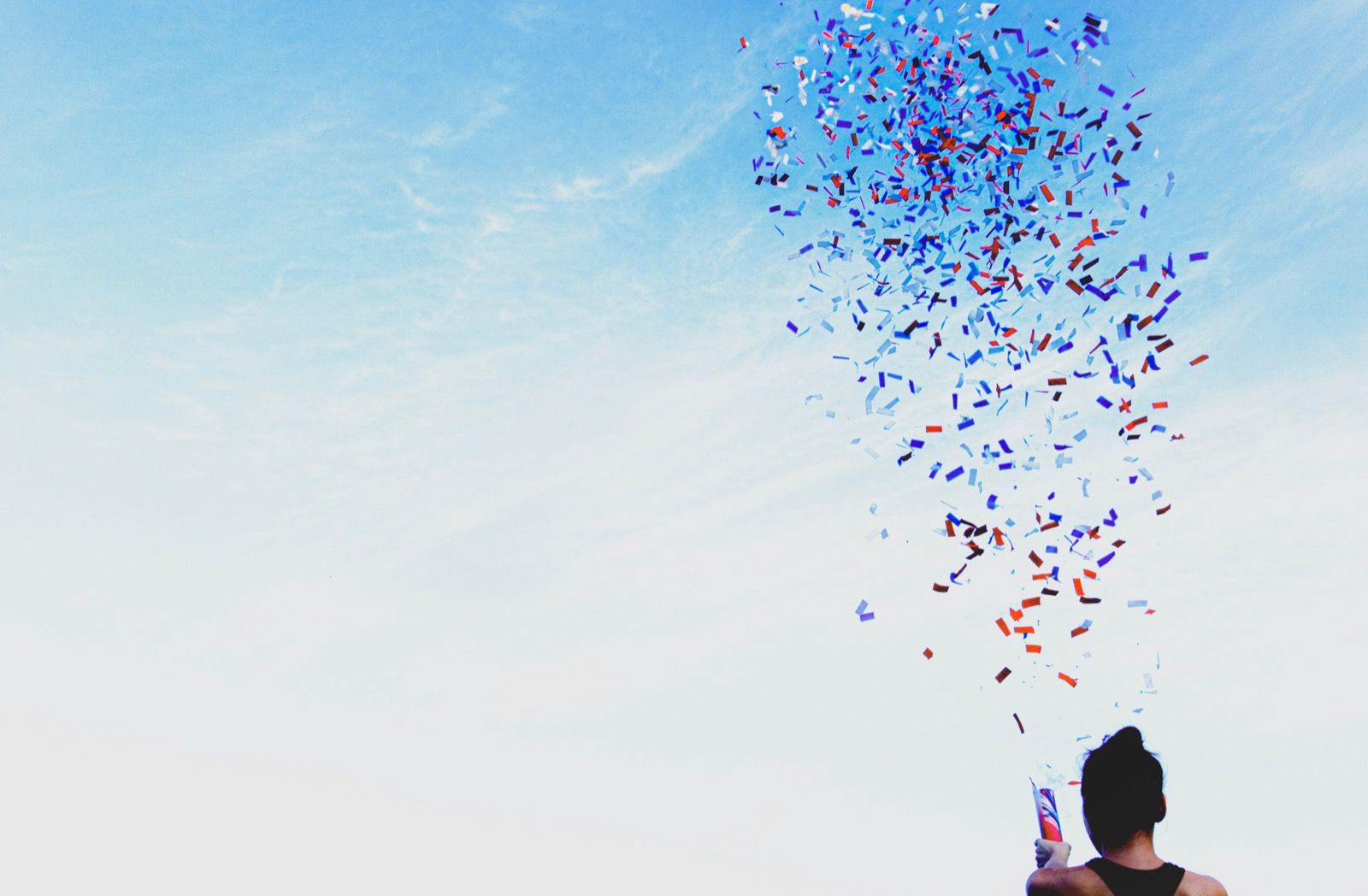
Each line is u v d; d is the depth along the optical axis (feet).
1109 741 7.68
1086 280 21.58
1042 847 7.79
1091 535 20.47
